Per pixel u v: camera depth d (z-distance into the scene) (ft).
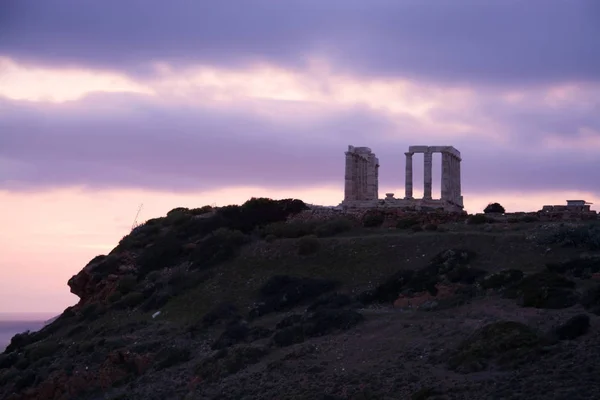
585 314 285.64
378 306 365.61
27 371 383.24
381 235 446.60
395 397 251.80
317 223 477.77
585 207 499.10
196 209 547.49
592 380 230.68
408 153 548.31
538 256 383.24
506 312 310.24
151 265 479.00
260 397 279.49
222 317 388.16
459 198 568.82
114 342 384.06
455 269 372.38
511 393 231.91
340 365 292.61
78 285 497.46
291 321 356.18
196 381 318.65
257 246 458.50
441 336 295.89
